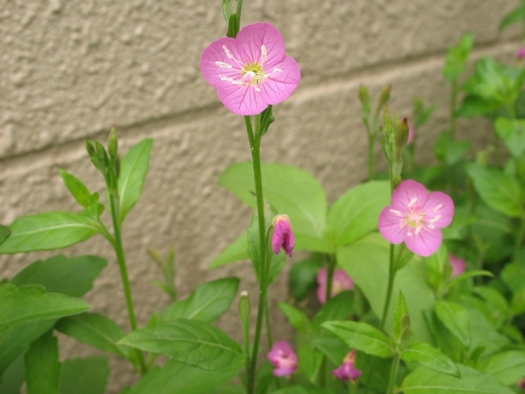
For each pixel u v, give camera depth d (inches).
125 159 5.7
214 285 5.8
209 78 4.2
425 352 4.6
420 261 6.3
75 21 6.3
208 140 7.8
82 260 5.6
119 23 6.6
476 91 9.1
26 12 6.0
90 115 6.8
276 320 9.3
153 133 7.4
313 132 8.9
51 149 6.7
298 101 8.5
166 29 7.0
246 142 8.2
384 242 6.5
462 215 8.4
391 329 5.9
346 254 6.3
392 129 4.6
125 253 7.5
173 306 5.7
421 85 10.3
